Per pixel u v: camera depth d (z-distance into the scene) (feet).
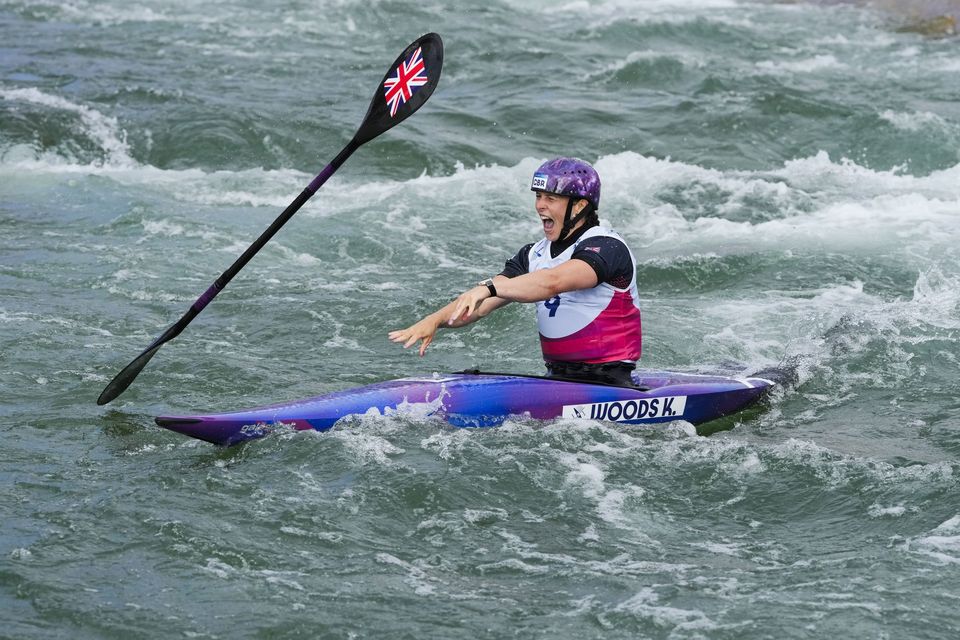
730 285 108.37
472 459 67.41
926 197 136.77
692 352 90.33
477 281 109.50
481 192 139.13
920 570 55.26
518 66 197.36
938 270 110.32
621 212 132.57
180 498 62.39
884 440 72.69
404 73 75.31
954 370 85.76
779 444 71.67
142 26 220.43
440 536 59.31
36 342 88.07
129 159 151.53
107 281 105.40
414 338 63.00
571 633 50.31
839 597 52.95
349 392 72.74
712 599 53.01
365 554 57.21
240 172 146.72
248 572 55.16
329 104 171.53
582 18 239.30
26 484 63.98
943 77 190.29
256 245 74.02
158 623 50.72
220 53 201.87
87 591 53.06
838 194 139.13
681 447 70.74
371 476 65.00
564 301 72.54
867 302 102.12
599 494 64.18
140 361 72.79
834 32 225.97
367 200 135.44
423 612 51.98
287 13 232.12
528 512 62.03
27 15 226.38
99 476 65.31
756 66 198.18
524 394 72.54
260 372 84.69
